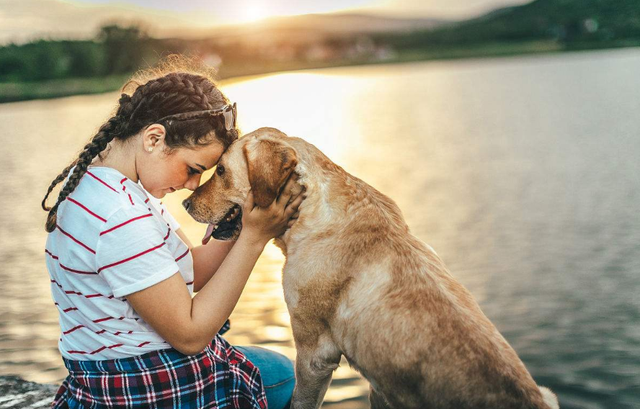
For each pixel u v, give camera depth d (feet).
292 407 9.43
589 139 96.84
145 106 7.41
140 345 7.39
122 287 6.93
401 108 169.27
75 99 204.03
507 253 37.96
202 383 7.64
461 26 535.60
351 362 8.77
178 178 7.70
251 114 131.85
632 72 246.88
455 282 8.63
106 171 7.23
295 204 8.91
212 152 7.72
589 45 454.81
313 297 9.02
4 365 22.13
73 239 7.00
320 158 9.57
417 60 471.21
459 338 7.73
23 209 55.52
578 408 19.66
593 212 48.34
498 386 7.41
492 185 62.59
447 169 73.92
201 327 7.30
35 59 233.14
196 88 7.61
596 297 29.71
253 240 7.92
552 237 41.37
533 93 194.39
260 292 29.55
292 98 192.44
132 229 6.93
